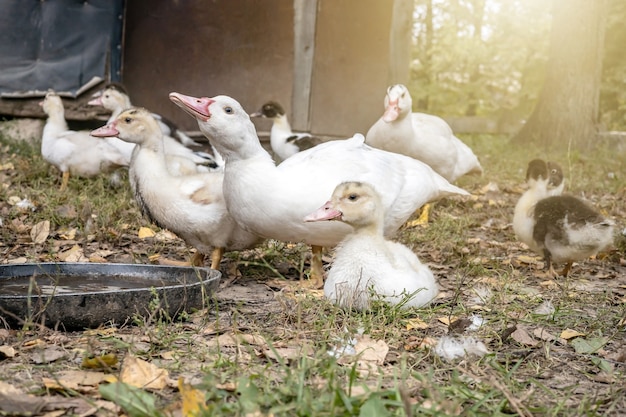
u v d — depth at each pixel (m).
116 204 2.23
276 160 3.22
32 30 3.45
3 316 1.12
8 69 3.44
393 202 1.52
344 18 3.56
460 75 5.88
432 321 1.29
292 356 1.02
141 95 3.63
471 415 0.85
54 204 2.23
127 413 0.83
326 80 3.57
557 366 1.09
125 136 1.55
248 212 1.45
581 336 1.24
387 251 1.31
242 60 3.55
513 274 1.68
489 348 1.16
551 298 1.49
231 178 1.45
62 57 3.47
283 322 1.24
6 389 0.89
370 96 3.64
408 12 3.60
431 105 5.85
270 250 1.79
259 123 3.52
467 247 2.00
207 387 0.89
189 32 3.57
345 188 1.30
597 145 4.31
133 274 1.38
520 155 3.96
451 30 5.75
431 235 2.08
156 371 0.96
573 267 1.85
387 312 1.26
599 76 4.39
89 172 2.55
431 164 2.46
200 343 1.12
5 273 1.34
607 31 5.34
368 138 2.47
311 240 1.48
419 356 1.09
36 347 1.06
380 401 0.82
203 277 1.35
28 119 3.47
